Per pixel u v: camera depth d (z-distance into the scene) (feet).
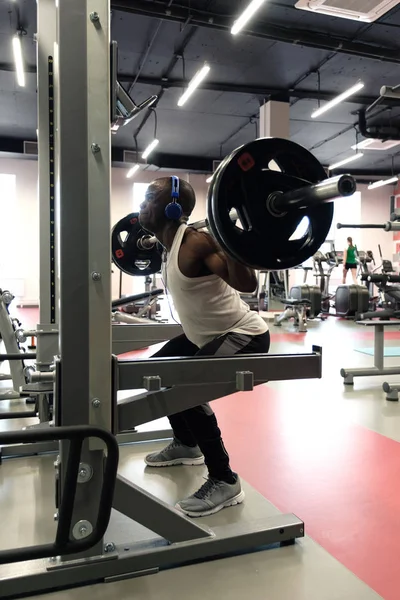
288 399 12.30
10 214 41.27
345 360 17.60
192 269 5.58
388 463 8.07
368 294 31.12
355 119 34.47
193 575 4.97
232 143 39.63
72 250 4.39
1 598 4.54
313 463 8.05
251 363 5.18
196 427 6.31
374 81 28.17
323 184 3.99
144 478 7.41
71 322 4.43
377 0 16.06
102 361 4.54
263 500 6.66
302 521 5.75
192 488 7.06
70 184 4.36
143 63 25.27
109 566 4.84
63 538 4.05
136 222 9.92
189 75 26.99
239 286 5.11
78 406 4.50
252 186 4.51
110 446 3.95
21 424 10.16
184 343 6.86
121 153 41.19
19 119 33.47
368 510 6.44
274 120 29.63
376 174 49.93
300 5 16.46
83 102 4.36
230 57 24.76
